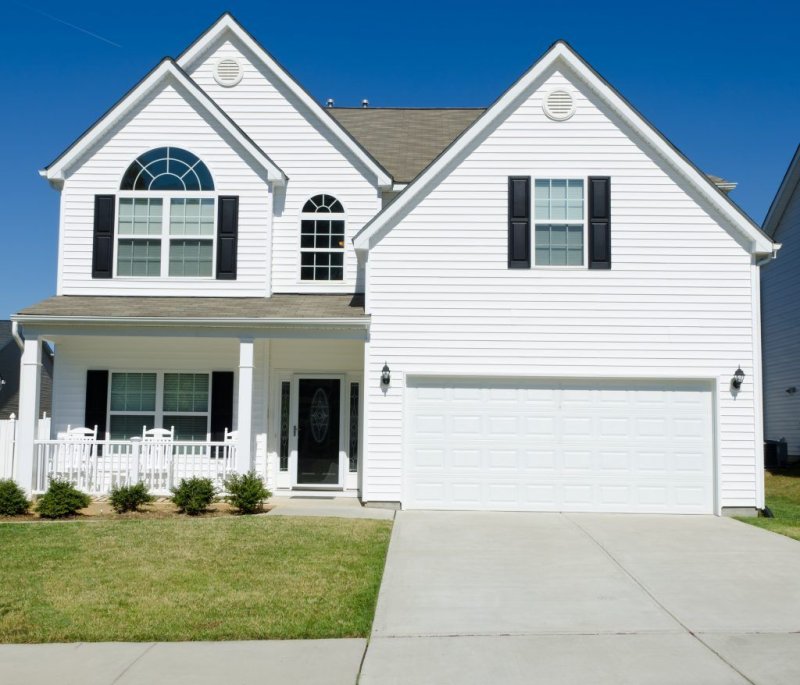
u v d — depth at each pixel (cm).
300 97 1761
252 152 1684
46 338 1681
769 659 705
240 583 927
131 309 1552
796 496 2005
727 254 1531
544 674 671
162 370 1703
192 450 1590
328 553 1074
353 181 1752
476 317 1530
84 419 1688
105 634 761
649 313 1527
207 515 1363
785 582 969
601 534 1271
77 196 1681
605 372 1518
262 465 1677
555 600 891
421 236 1541
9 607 833
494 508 1509
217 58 1788
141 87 1684
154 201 1691
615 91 1542
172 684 646
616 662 699
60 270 1669
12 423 1571
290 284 1723
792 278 2666
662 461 1514
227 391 1695
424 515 1437
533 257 1539
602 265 1534
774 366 2814
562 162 1555
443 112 2184
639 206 1543
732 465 1501
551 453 1518
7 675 663
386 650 730
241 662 696
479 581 970
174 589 901
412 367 1522
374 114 2172
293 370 1717
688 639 760
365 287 1576
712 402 1520
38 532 1187
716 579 984
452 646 741
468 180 1552
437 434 1521
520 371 1520
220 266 1678
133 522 1271
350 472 1702
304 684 648
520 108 1566
